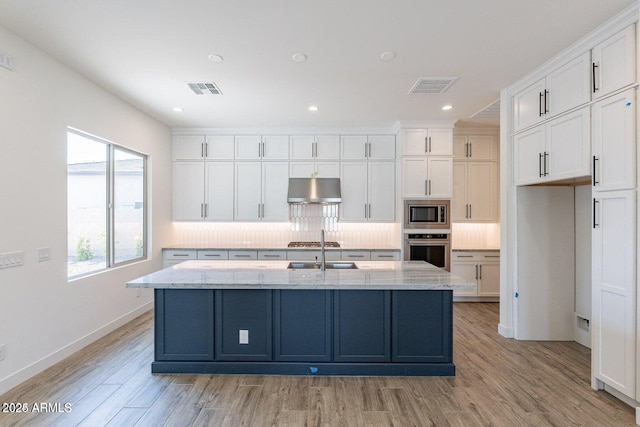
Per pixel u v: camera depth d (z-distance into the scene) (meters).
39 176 2.78
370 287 2.52
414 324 2.75
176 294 2.77
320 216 5.61
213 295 2.76
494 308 4.85
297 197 5.16
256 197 5.40
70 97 3.12
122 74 3.26
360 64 3.05
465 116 4.69
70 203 3.26
